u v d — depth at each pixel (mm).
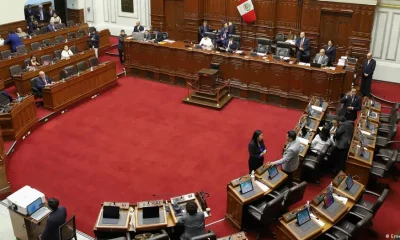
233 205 7832
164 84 15414
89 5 21344
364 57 15148
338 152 9516
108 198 8836
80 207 8539
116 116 12688
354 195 7645
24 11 20281
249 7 16625
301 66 12914
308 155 9578
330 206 7285
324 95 12922
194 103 13500
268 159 10367
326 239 7027
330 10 15242
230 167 10039
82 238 7668
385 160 9641
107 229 6777
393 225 8117
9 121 10641
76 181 9414
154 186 9258
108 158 10375
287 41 15477
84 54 15805
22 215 7176
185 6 17938
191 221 6656
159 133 11672
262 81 13609
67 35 18344
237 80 14016
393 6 14414
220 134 11648
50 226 6453
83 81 13539
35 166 9977
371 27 14758
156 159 10352
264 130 11891
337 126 9805
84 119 12469
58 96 12641
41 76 12969
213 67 13977
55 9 22094
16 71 13945
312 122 10703
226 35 16375
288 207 8117
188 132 11750
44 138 11320
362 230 6957
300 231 6703
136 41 15570
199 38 17344
